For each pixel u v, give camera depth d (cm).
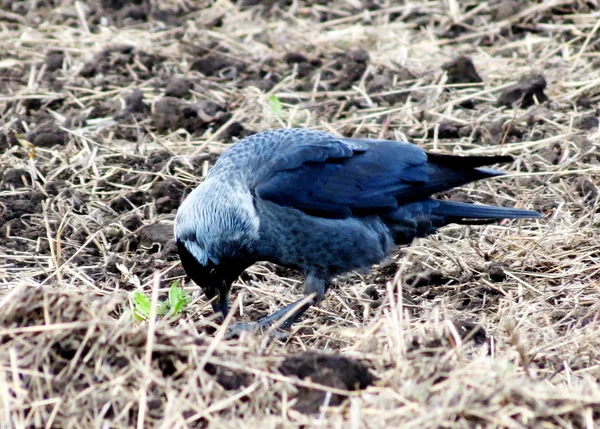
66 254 1274
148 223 1339
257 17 2089
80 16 2033
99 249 1287
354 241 1146
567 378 895
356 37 1933
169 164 1473
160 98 1694
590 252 1223
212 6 2142
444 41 1905
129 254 1282
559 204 1352
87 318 870
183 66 1831
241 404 817
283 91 1733
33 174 1440
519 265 1224
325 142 1160
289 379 827
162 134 1599
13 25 2030
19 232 1327
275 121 1616
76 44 1917
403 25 1986
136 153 1515
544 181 1417
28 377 826
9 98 1688
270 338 1060
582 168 1440
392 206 1157
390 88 1714
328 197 1131
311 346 1057
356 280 1243
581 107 1623
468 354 923
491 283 1186
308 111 1655
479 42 1916
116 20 2056
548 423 779
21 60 1859
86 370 837
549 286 1167
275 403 817
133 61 1834
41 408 800
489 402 786
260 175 1126
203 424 804
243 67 1822
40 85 1744
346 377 840
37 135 1559
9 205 1373
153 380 820
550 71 1742
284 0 2158
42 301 877
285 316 1025
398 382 833
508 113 1614
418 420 759
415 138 1559
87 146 1528
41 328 841
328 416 802
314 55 1866
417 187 1162
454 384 800
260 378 836
